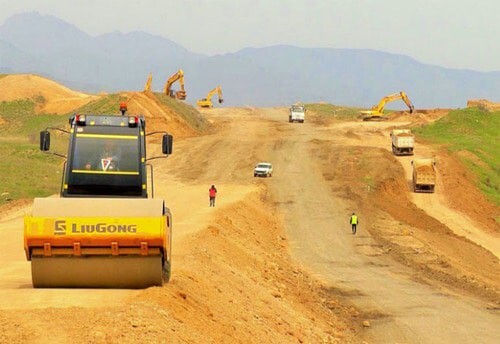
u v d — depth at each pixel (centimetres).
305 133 15038
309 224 8150
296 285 5109
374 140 13962
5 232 4916
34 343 1630
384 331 4200
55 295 2242
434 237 7925
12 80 17488
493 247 7962
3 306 2055
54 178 8150
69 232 2323
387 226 8175
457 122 15150
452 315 4653
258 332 2862
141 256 2367
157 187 9600
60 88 18050
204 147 12900
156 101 14838
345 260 6525
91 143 2594
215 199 8281
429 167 10100
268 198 9406
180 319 2181
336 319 4384
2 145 10506
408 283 5653
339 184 10256
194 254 3956
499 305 5009
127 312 1994
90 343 1686
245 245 5869
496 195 10756
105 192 2570
